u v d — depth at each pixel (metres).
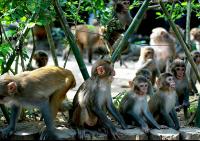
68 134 9.05
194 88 13.89
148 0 10.23
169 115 10.12
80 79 16.36
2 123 10.27
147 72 12.34
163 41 17.38
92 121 9.40
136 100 9.77
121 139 9.11
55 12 9.98
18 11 9.45
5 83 8.62
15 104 8.83
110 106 9.50
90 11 11.69
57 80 9.05
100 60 9.39
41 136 8.91
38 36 23.36
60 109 9.89
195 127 10.01
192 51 13.88
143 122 9.64
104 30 12.98
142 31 25.47
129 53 22.38
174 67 11.86
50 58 21.31
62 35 23.61
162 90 10.14
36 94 8.73
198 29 19.02
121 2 13.52
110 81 9.29
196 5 12.54
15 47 9.96
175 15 12.44
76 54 10.30
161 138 9.09
